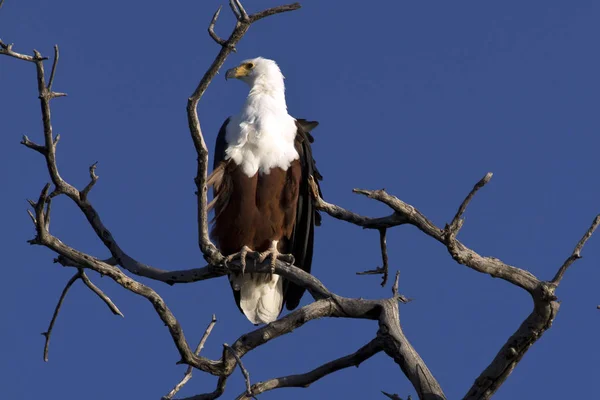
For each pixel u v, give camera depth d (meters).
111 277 10.61
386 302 11.05
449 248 10.75
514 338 10.76
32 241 10.71
